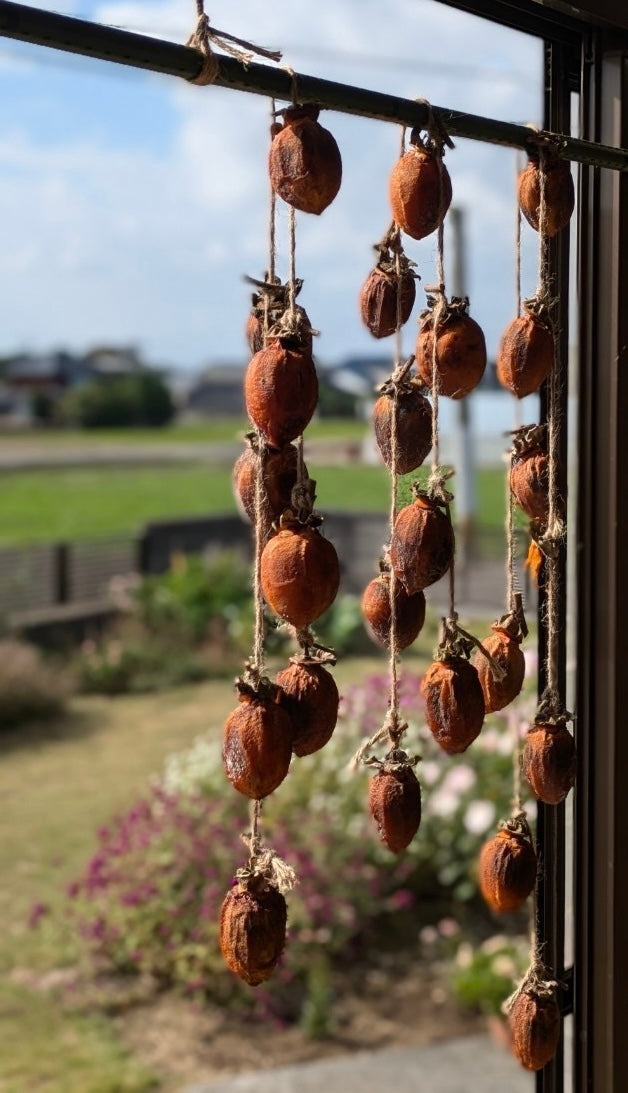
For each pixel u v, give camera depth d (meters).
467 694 0.74
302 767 3.79
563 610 1.03
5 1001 3.39
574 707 1.06
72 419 23.45
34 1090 2.90
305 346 0.64
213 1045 3.20
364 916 3.72
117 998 3.43
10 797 5.24
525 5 0.94
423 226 0.71
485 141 0.78
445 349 0.72
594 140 0.99
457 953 3.62
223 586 8.55
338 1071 2.96
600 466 1.02
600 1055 1.06
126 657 7.43
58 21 0.57
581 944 1.06
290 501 0.66
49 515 15.52
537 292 0.82
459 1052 3.06
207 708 6.89
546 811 1.02
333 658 0.67
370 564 9.29
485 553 8.41
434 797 3.70
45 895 4.12
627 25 0.95
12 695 6.48
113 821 4.48
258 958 0.65
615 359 1.00
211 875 3.46
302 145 0.63
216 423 25.39
